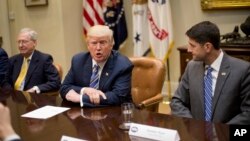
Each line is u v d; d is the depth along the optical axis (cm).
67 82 230
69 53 471
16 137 93
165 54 421
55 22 467
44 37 482
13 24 512
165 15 417
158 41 422
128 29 479
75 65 231
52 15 468
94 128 161
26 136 154
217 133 149
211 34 191
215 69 198
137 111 187
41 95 234
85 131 158
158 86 262
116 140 145
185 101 212
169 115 178
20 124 171
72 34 474
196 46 195
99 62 221
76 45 481
